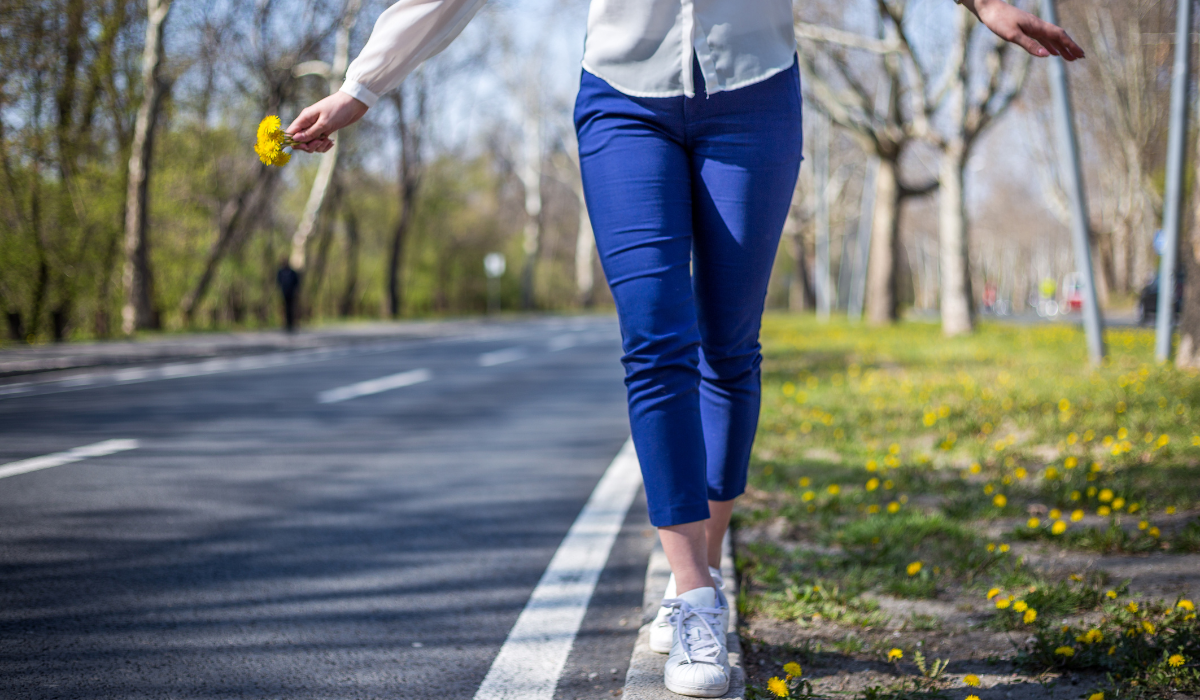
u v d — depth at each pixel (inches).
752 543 138.6
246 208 1071.6
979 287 3745.1
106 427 259.8
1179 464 191.9
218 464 207.3
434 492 185.0
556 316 1606.8
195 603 114.1
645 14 74.1
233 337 723.4
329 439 248.1
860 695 85.2
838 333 812.6
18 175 623.8
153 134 730.8
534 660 98.2
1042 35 71.4
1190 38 408.5
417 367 487.5
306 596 118.5
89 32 648.4
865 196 1376.7
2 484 180.1
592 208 77.0
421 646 101.8
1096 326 433.1
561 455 231.5
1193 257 367.9
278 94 883.4
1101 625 100.6
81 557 132.3
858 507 164.1
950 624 107.3
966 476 194.5
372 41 74.2
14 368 410.6
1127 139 1423.5
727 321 81.4
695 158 77.5
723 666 77.1
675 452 76.2
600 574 130.8
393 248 1333.7
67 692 86.6
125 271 742.5
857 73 940.0
